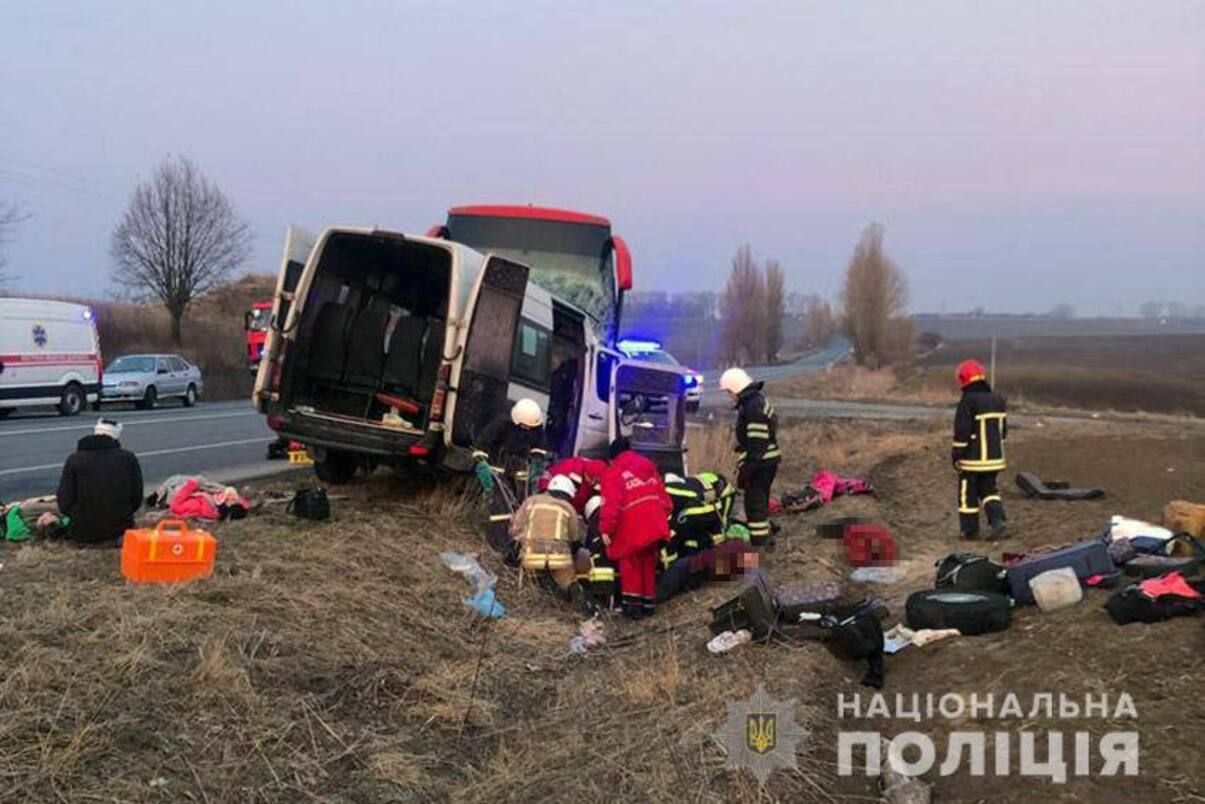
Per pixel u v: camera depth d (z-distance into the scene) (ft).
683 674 19.38
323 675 17.54
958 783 14.49
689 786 14.57
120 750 13.69
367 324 31.01
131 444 56.44
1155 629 17.87
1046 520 33.37
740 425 30.94
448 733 16.71
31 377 79.30
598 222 43.70
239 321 166.09
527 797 14.51
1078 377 167.22
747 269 274.98
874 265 207.82
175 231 143.23
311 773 14.38
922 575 27.20
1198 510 25.70
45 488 38.06
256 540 24.98
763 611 20.81
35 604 18.25
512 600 24.58
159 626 17.49
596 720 17.49
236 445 56.80
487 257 28.94
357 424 29.45
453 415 28.58
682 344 274.16
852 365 209.97
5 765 12.75
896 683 18.48
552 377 35.55
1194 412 124.16
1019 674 17.38
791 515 39.88
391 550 25.84
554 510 25.62
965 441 31.37
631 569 24.40
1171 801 12.91
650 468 24.95
